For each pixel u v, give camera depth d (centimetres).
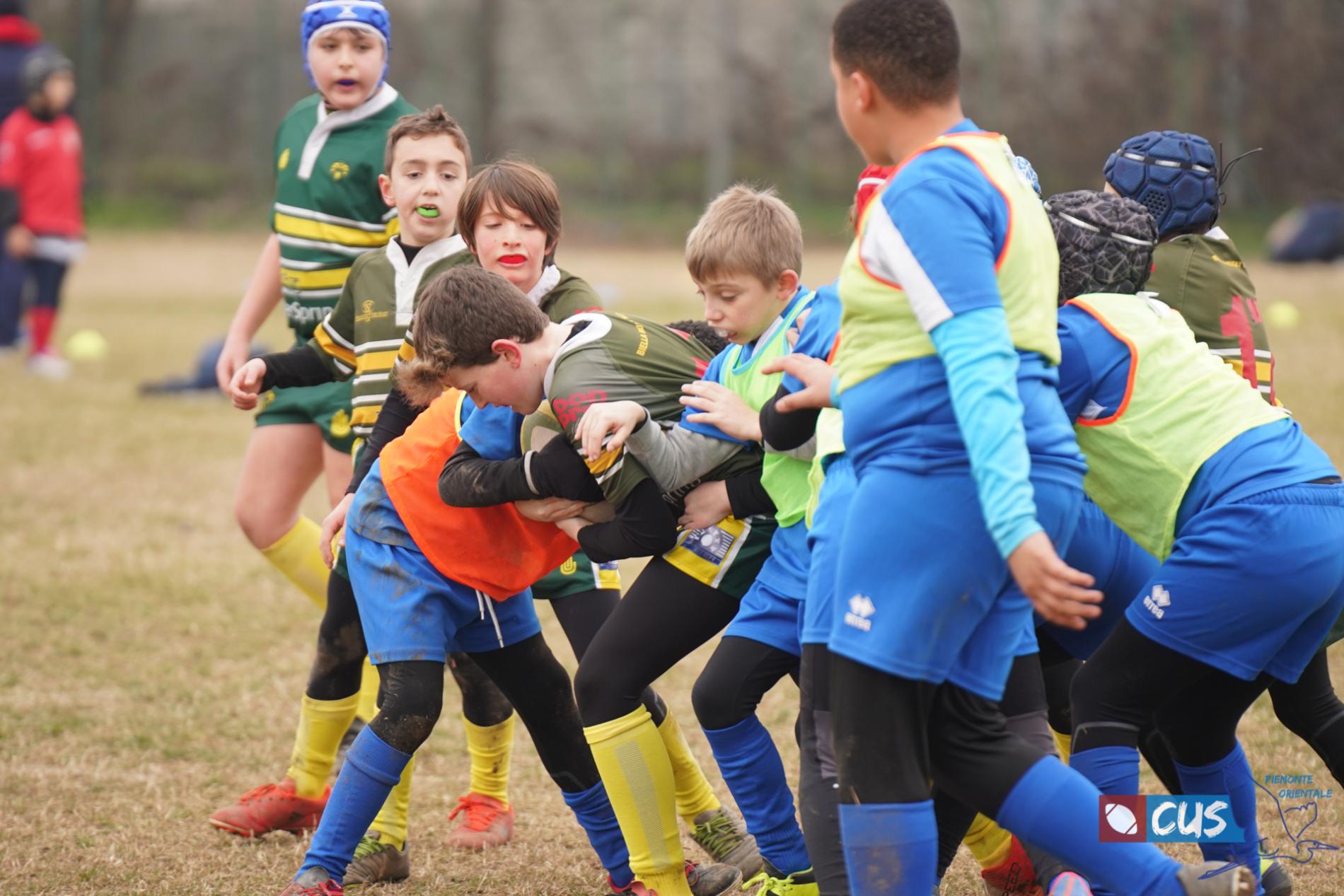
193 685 1773
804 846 1119
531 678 1203
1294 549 972
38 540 2416
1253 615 980
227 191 8694
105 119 8625
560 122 8694
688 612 1115
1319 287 5306
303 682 1789
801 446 1044
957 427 862
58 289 4044
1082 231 1041
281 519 1608
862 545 874
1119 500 1027
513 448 1138
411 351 1259
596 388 1074
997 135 919
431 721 1138
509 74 8750
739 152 8456
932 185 858
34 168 3959
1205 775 1095
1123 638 1016
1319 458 1016
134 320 5228
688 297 5384
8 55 4384
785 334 1099
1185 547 996
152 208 8638
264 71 8612
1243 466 990
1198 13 7575
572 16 8675
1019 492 804
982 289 837
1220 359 1073
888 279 873
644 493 1061
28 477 2839
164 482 2838
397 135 1359
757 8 8462
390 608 1148
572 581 1282
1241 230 7369
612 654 1116
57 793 1451
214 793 1459
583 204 8494
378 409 1378
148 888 1235
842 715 895
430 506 1145
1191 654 993
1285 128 7569
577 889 1253
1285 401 2973
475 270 1090
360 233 1555
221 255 7569
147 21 8644
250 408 1406
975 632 904
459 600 1162
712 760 1554
